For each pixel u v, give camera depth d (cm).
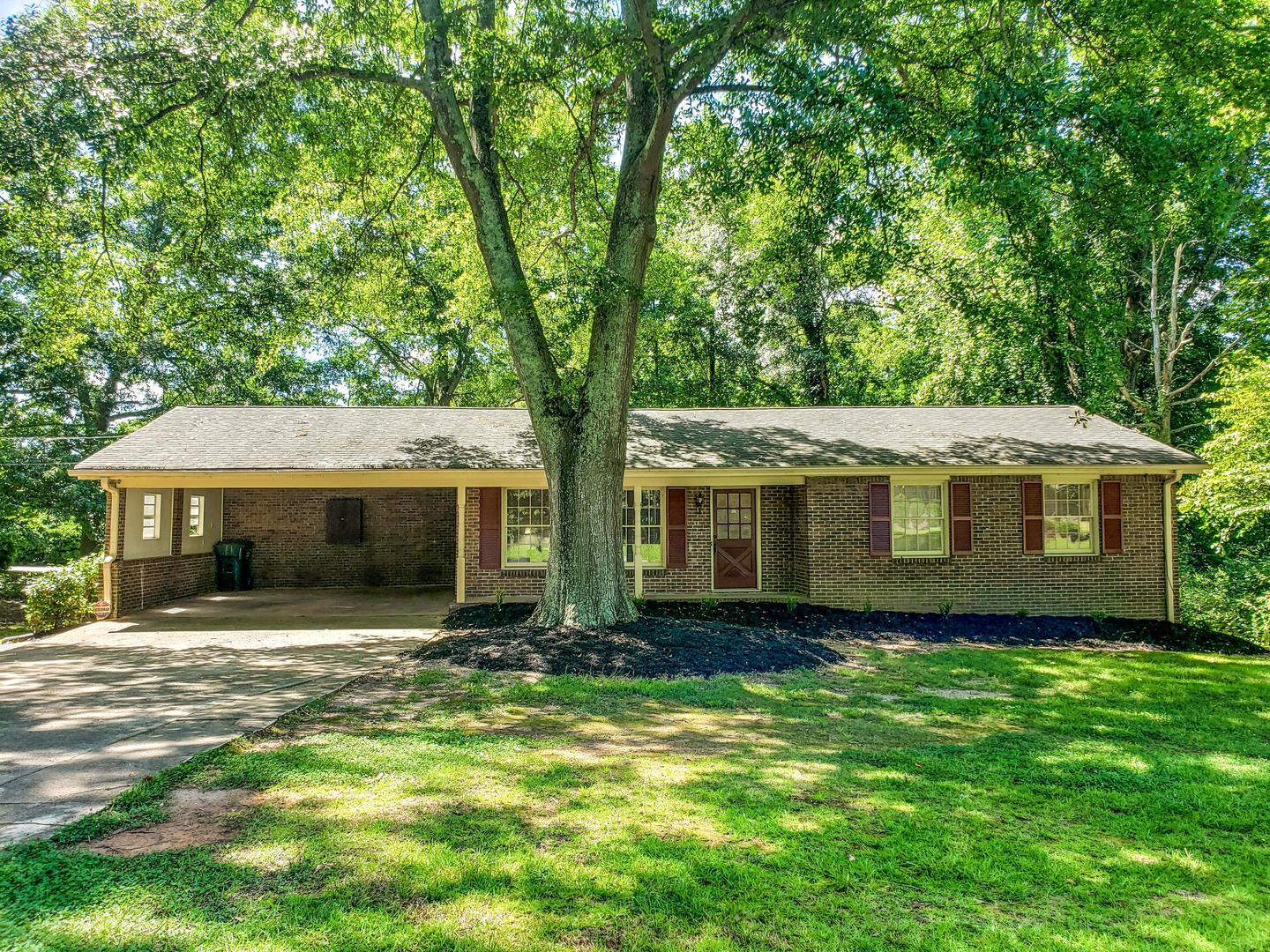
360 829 414
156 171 1201
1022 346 1761
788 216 1358
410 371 2753
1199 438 1956
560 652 877
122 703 701
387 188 1445
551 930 317
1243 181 1375
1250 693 809
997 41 1034
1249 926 329
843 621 1220
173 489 1499
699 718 671
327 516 1773
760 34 994
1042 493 1336
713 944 309
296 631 1145
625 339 1016
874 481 1326
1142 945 313
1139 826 441
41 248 1159
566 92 1270
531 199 1436
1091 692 805
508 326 1033
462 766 524
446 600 1507
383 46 1148
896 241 1145
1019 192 909
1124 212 930
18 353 2030
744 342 2438
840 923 328
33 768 513
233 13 1090
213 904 331
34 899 332
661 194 1408
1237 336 1803
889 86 921
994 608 1323
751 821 433
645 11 885
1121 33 929
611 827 422
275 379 2550
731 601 1341
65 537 2348
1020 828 435
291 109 1152
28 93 838
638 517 1366
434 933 312
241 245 1462
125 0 861
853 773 522
